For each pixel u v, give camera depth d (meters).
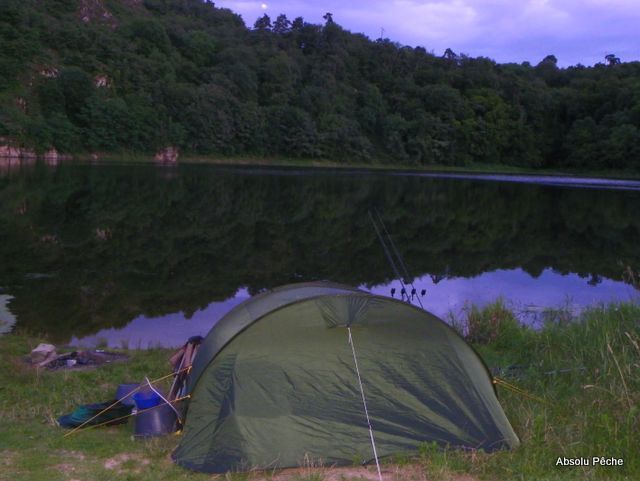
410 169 71.06
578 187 47.09
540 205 34.00
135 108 61.34
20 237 17.88
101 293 12.30
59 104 58.41
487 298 12.86
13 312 10.72
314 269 15.83
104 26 74.19
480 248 20.52
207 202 28.95
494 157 79.38
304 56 85.50
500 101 80.38
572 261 18.42
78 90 59.38
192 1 101.12
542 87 85.75
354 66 85.62
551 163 80.75
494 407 5.30
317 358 5.23
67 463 4.79
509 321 9.38
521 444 5.11
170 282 13.53
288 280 14.32
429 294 13.37
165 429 5.45
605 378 6.25
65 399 6.38
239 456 4.79
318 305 5.28
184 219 23.44
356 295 5.30
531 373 6.77
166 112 64.12
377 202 32.88
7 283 12.74
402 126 76.62
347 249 19.06
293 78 77.69
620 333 7.73
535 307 11.76
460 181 50.75
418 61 91.00
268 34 90.38
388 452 4.95
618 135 71.56
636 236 23.78
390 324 5.35
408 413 5.15
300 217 25.81
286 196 33.28
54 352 7.96
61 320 10.39
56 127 56.22
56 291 12.27
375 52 88.81
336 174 53.72
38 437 5.34
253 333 5.22
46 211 23.19
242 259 16.64
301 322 5.25
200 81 72.38
